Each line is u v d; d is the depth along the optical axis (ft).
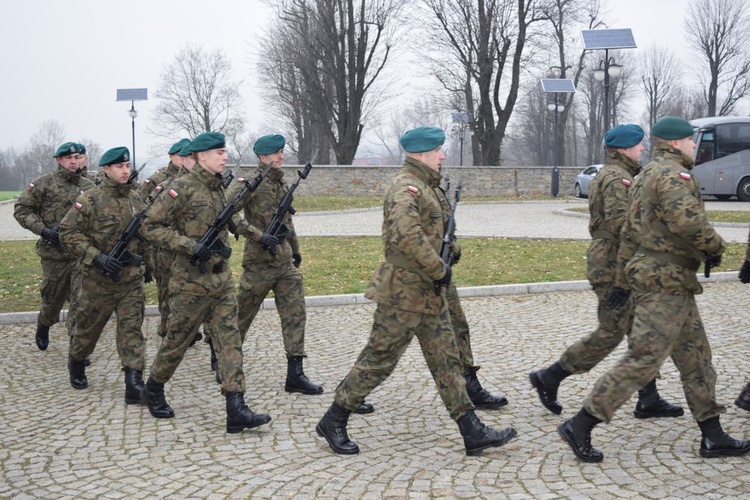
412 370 22.56
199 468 15.69
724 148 98.07
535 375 18.52
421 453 16.17
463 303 33.32
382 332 15.69
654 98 221.66
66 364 25.04
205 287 18.22
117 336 20.79
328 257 46.91
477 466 15.29
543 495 13.73
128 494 14.48
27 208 25.25
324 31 134.31
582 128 270.26
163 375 18.99
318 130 162.09
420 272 15.34
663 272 15.01
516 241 53.67
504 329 28.07
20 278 41.60
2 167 252.42
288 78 157.17
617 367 15.20
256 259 21.44
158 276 25.08
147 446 17.12
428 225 15.51
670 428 17.37
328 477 14.96
